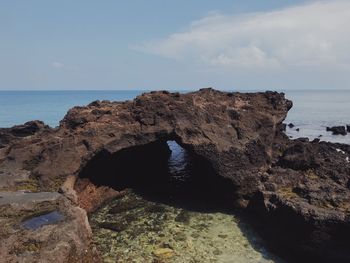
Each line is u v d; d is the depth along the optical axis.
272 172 24.50
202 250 19.09
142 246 19.38
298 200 19.92
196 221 22.67
